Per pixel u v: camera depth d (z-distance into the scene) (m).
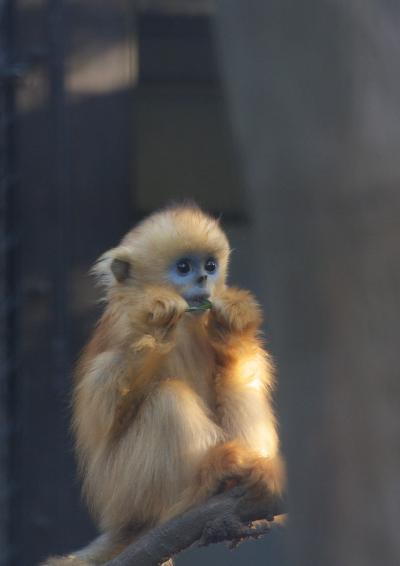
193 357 12.76
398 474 6.21
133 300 12.35
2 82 22.48
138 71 24.91
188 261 12.59
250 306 12.58
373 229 6.20
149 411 11.95
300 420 6.41
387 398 6.23
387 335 6.21
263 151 6.48
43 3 22.72
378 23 6.20
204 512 10.96
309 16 6.27
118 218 22.78
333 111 6.23
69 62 22.81
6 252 22.39
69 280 22.53
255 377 12.95
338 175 6.23
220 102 25.47
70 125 22.73
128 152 22.92
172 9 24.72
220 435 12.23
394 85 6.17
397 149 6.14
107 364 11.89
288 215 6.38
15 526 21.89
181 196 25.81
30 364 22.25
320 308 6.32
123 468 12.02
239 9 6.57
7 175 22.48
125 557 11.03
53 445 22.00
